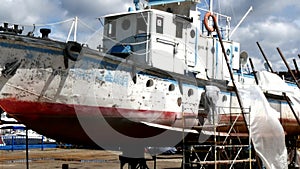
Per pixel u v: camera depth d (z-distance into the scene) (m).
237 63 17.22
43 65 10.46
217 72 15.91
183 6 16.02
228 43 16.83
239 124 15.12
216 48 15.94
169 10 16.25
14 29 10.70
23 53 10.16
